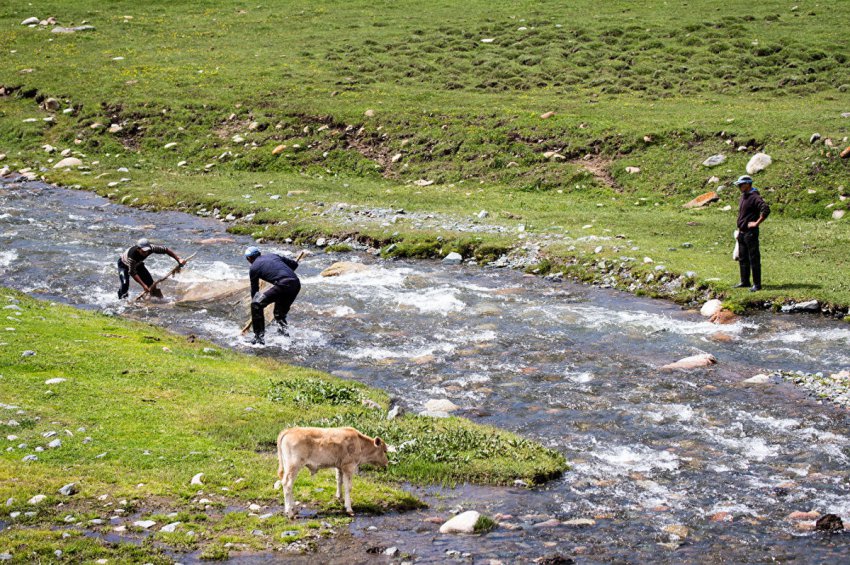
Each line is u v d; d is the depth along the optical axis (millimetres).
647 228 29125
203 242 29531
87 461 10914
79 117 47188
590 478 11758
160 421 12578
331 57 55375
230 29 63969
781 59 50312
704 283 22234
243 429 12555
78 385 13766
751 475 11828
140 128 45812
